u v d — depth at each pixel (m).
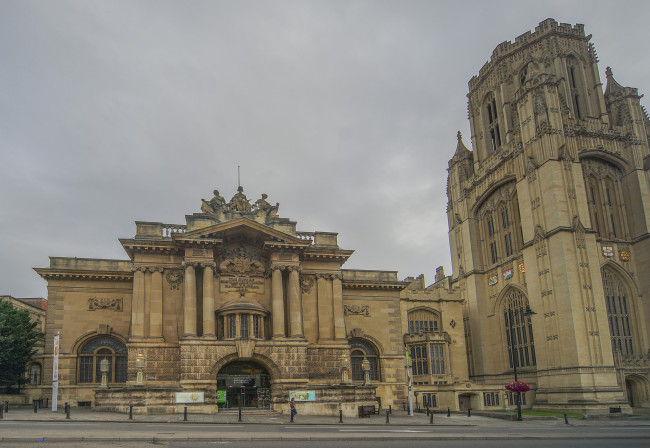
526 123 83.50
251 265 63.19
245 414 55.12
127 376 57.69
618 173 86.50
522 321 83.56
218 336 60.06
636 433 39.38
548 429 43.53
